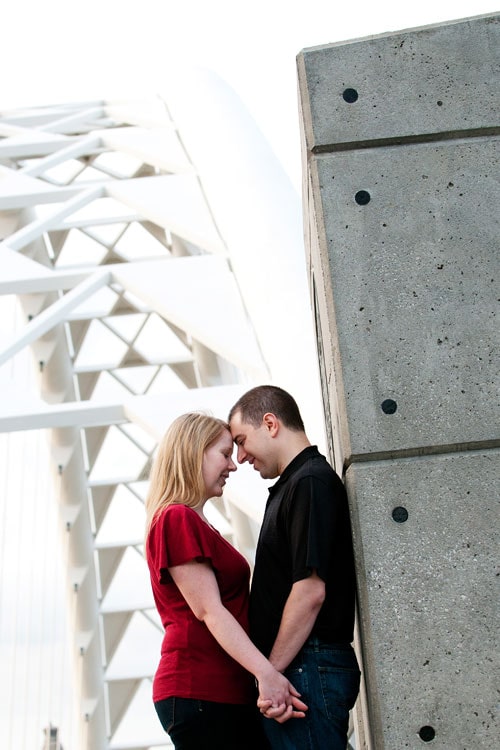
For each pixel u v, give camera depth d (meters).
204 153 23.44
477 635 4.27
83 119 32.78
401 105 4.77
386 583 4.33
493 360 4.55
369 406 4.53
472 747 4.17
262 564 4.58
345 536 4.52
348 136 4.75
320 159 4.76
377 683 4.25
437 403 4.52
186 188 22.56
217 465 4.80
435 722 4.20
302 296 16.23
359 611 4.63
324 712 4.29
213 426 4.83
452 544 4.36
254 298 16.39
